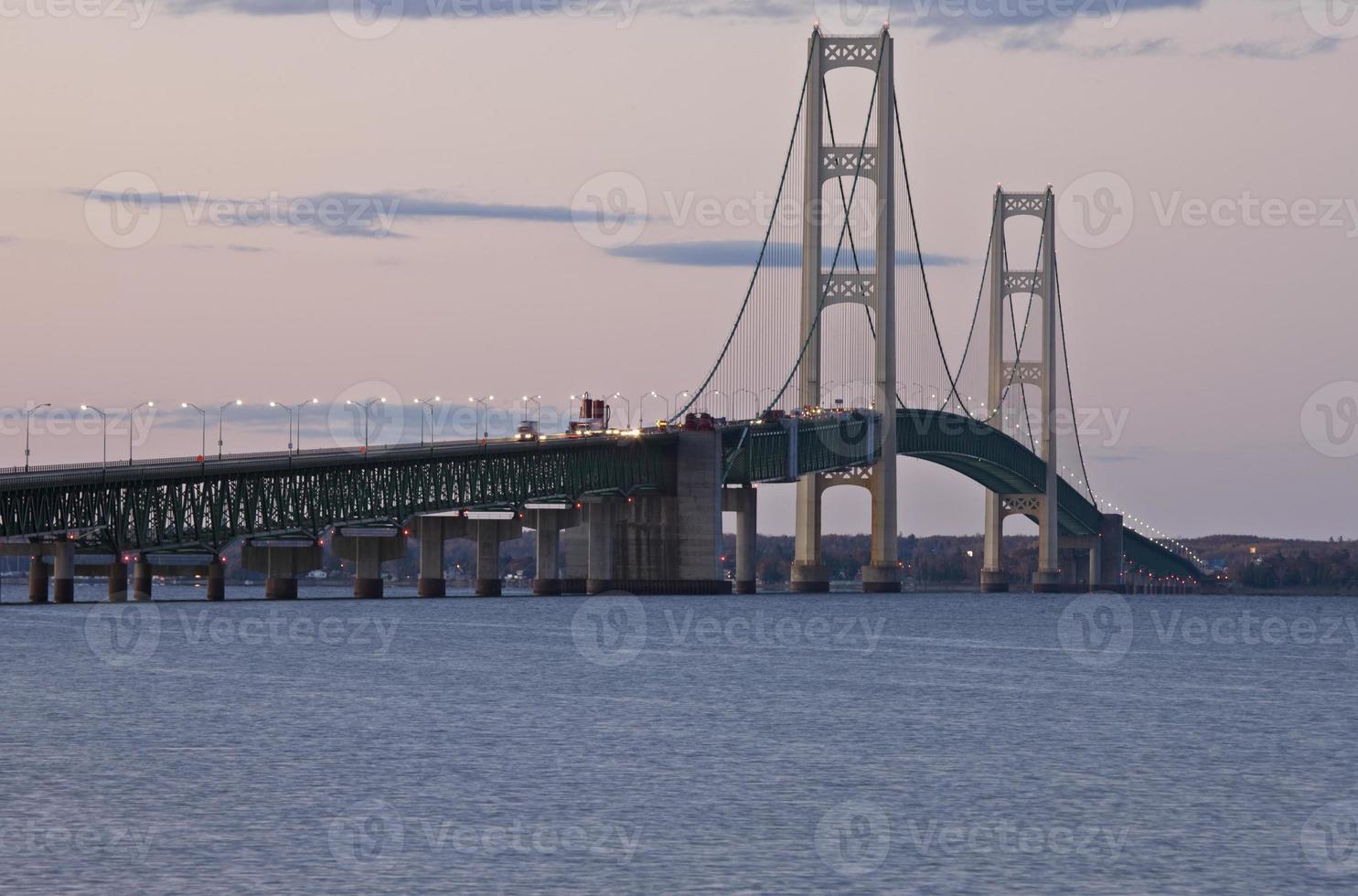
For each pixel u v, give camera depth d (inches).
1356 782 4020.7
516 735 4630.9
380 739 4522.6
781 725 4953.3
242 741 4468.5
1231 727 5098.4
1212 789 3900.1
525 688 6028.5
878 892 2930.6
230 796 3634.4
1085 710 5526.6
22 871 2984.7
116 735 4562.0
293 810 3496.6
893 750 4456.2
